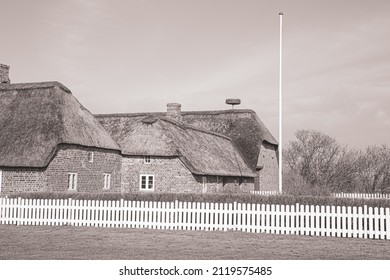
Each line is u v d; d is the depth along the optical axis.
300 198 23.05
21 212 23.80
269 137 58.00
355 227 20.00
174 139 40.31
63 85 38.28
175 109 48.38
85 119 38.53
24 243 17.12
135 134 41.62
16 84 38.59
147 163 40.03
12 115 35.66
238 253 15.61
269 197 23.47
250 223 22.00
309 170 73.44
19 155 32.25
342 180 69.81
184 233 20.73
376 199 22.86
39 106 35.69
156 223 22.61
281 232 21.03
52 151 32.50
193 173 38.12
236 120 57.38
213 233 20.84
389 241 18.94
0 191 32.19
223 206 23.19
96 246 16.62
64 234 19.92
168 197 25.31
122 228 22.44
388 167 68.75
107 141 39.19
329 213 20.47
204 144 45.12
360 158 70.88
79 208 23.44
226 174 42.81
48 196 25.94
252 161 52.19
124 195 25.81
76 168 35.03
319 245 17.69
